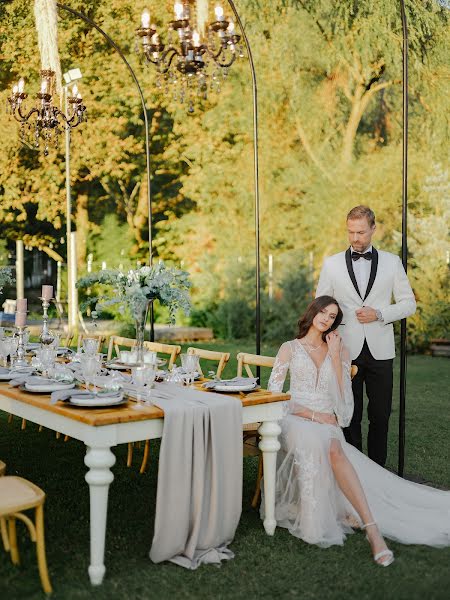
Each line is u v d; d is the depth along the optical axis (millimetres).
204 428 3320
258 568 3252
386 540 3623
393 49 12742
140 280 3857
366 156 13484
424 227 12258
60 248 14656
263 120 14047
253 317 13125
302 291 12906
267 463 3662
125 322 13516
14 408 3701
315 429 3709
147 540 3572
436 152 12648
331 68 13523
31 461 5141
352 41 13086
